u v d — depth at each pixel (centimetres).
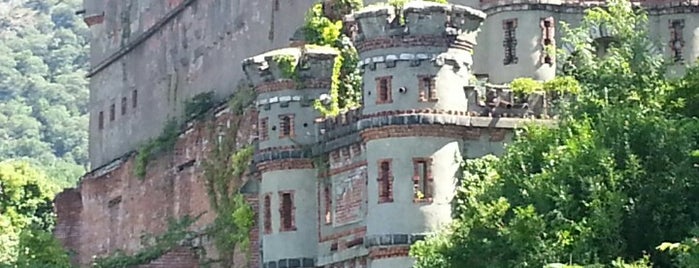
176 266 11475
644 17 9075
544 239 7662
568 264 7406
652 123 7894
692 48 10062
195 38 12338
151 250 11688
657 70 8544
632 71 8456
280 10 11169
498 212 7875
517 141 8444
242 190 10725
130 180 12794
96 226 13362
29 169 14262
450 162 8981
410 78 8981
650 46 9556
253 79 9844
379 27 9006
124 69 13475
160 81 12850
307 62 9719
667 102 8219
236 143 11188
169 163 12162
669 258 7638
